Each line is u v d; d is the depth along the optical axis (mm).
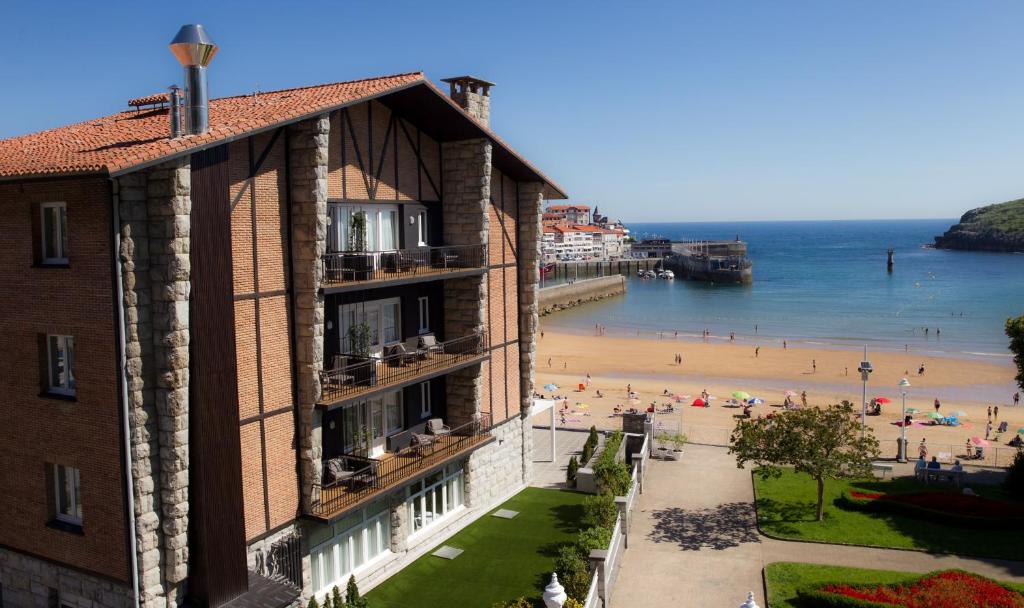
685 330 111500
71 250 16656
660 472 36312
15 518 19016
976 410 59969
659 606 22734
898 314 123812
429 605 22406
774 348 93688
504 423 31844
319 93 22641
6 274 18062
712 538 27922
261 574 19328
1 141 23031
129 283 15977
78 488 18328
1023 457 32719
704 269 192125
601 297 157250
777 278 193000
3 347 18500
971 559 25656
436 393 28750
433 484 27312
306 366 20359
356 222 23297
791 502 31484
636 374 78250
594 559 22438
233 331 17875
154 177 16031
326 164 19906
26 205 17375
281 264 19906
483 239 27578
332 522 20609
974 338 99688
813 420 28844
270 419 19719
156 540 17031
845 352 89812
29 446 18422
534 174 30844
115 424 16641
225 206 17500
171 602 17344
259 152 19062
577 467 34156
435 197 27766
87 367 16906
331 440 22906
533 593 23078
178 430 16609
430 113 25328
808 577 24141
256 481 19391
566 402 60469
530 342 32781
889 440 48594
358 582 23016
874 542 27109
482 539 27688
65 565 18172
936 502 29938
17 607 19375
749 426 30234
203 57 17125
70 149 18125
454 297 28578
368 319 24922
